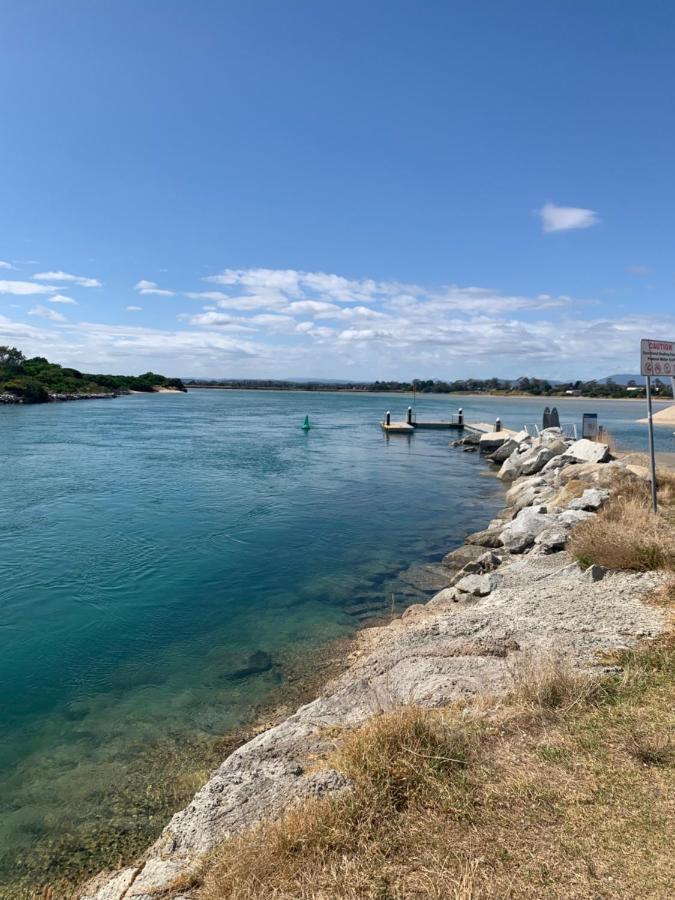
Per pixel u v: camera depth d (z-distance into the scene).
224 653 9.38
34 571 12.93
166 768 6.45
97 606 11.23
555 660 5.81
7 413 56.62
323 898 3.26
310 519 18.27
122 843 5.27
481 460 32.94
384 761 4.39
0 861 5.10
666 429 44.03
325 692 7.43
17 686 8.38
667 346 11.84
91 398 93.75
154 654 9.37
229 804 4.66
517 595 9.08
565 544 11.53
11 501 19.23
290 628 10.36
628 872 3.26
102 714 7.64
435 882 3.29
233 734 7.07
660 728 4.68
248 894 3.36
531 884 3.24
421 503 21.23
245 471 26.69
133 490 21.56
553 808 3.85
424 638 7.96
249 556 14.44
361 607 11.41
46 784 6.22
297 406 93.69
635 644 6.47
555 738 4.66
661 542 9.44
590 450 22.73
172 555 14.29
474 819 3.80
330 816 3.91
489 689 5.91
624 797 3.89
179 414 65.50
